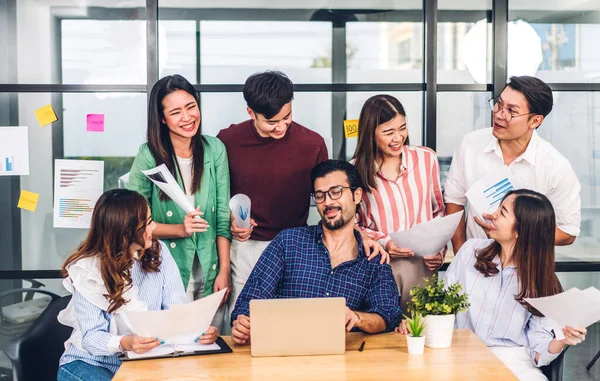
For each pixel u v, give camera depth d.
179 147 3.31
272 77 3.17
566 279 3.93
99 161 3.81
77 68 3.78
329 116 3.87
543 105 3.26
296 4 3.81
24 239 3.81
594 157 3.91
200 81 3.81
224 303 3.48
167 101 3.18
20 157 3.79
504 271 2.93
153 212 3.37
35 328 3.10
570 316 2.49
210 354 2.53
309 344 2.49
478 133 3.55
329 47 3.84
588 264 3.92
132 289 2.73
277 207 3.47
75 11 3.76
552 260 2.82
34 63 3.76
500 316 2.91
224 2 3.79
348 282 2.92
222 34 3.80
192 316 2.46
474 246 3.06
